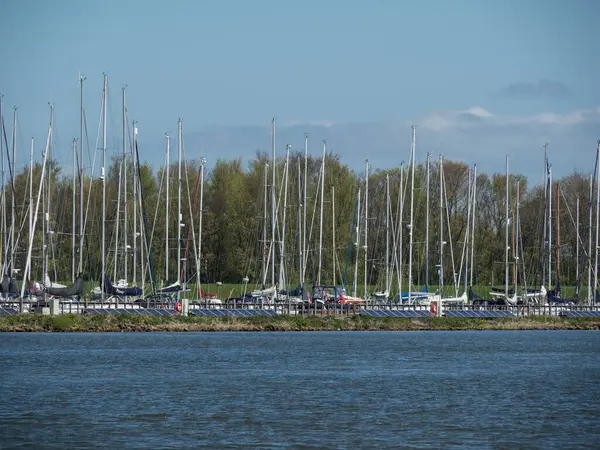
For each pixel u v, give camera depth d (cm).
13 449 13288
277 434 14388
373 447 13562
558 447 13638
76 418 15538
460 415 16088
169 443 13725
